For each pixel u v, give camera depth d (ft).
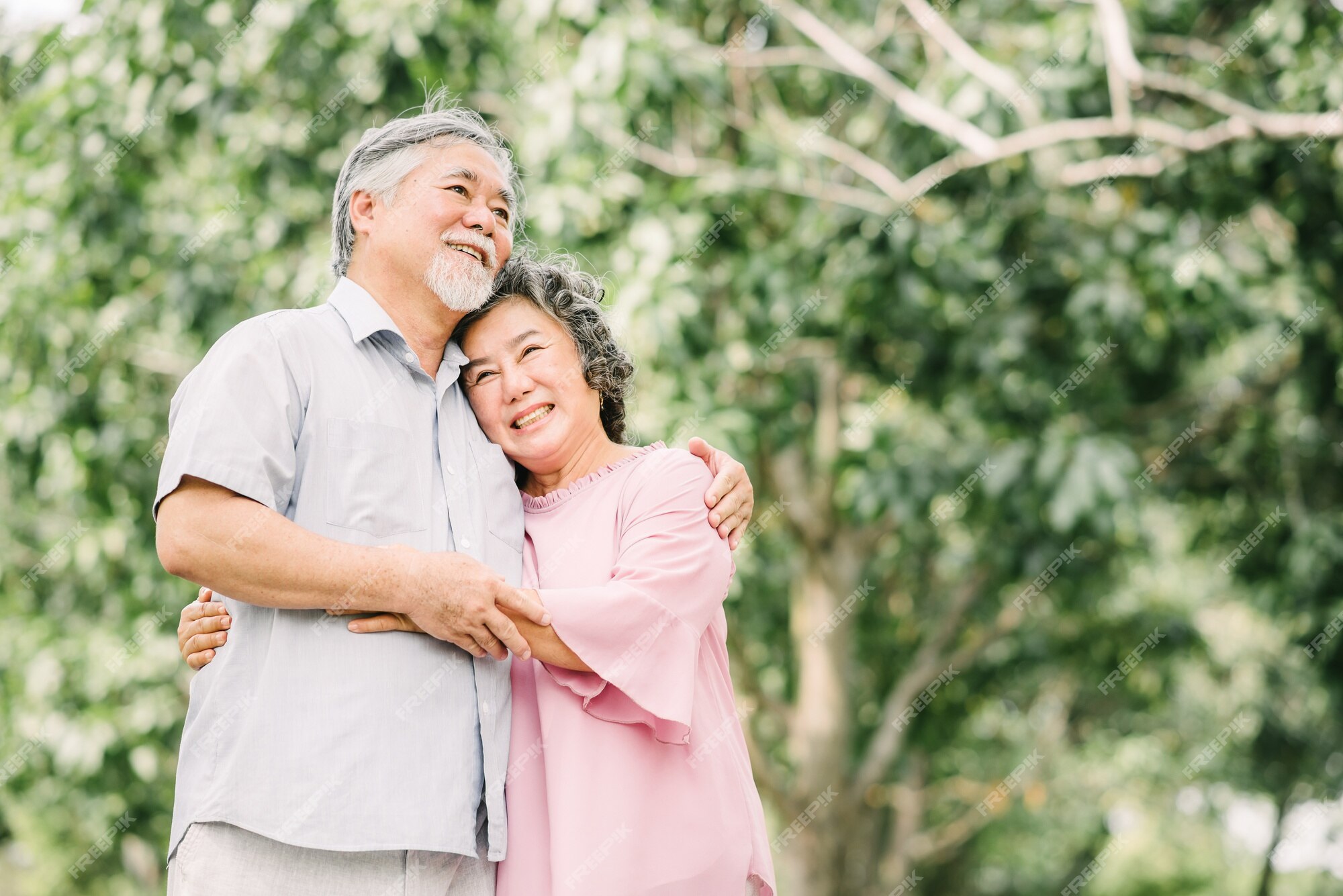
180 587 19.81
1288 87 17.65
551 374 7.62
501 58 18.25
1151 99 18.66
